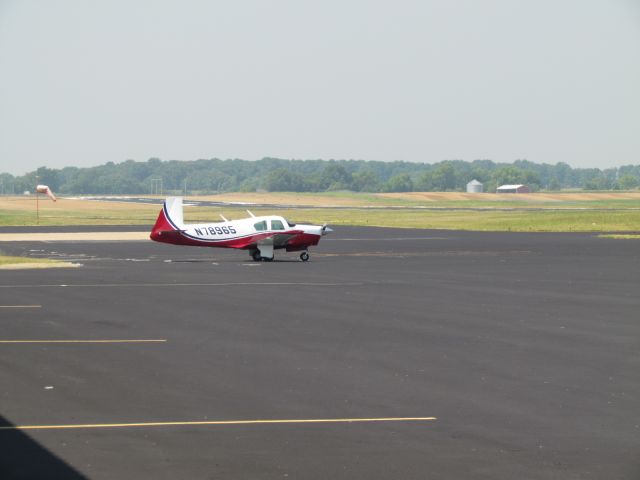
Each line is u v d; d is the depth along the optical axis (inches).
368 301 2437.3
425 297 2544.3
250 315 2127.2
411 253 4690.0
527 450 979.3
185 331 1859.0
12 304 2332.7
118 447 978.7
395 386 1311.5
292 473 890.7
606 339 1765.5
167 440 1008.2
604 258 4264.3
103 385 1307.8
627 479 879.1
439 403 1202.0
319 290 2741.1
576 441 1016.2
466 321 2030.0
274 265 3843.5
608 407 1182.3
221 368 1448.1
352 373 1409.9
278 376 1382.9
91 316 2094.0
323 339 1756.9
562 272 3447.3
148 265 3811.5
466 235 6786.4
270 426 1074.7
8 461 924.0
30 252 4665.4
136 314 2135.8
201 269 3592.5
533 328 1916.8
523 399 1228.5
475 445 997.2
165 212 4010.8
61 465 911.7
